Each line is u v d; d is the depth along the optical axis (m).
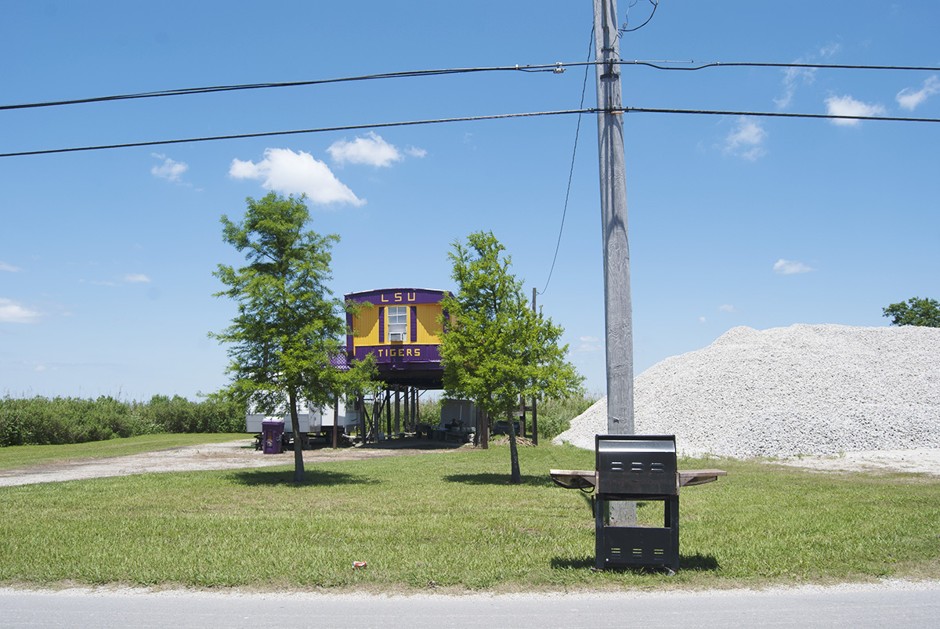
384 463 24.81
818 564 7.94
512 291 19.61
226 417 55.84
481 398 18.56
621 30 10.77
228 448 35.22
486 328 19.05
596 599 6.83
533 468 22.36
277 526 10.76
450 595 7.01
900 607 6.50
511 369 18.17
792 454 25.67
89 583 7.51
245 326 18.75
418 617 6.25
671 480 7.55
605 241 9.61
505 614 6.34
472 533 10.09
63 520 11.58
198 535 9.99
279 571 7.69
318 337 19.03
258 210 19.00
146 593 7.16
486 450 31.88
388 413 42.31
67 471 22.61
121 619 6.23
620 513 9.34
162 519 11.57
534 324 19.06
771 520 11.32
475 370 18.83
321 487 17.14
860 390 29.89
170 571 7.70
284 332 18.77
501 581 7.39
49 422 41.62
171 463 25.84
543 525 10.93
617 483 7.59
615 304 9.44
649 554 7.60
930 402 28.33
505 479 19.14
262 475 20.34
